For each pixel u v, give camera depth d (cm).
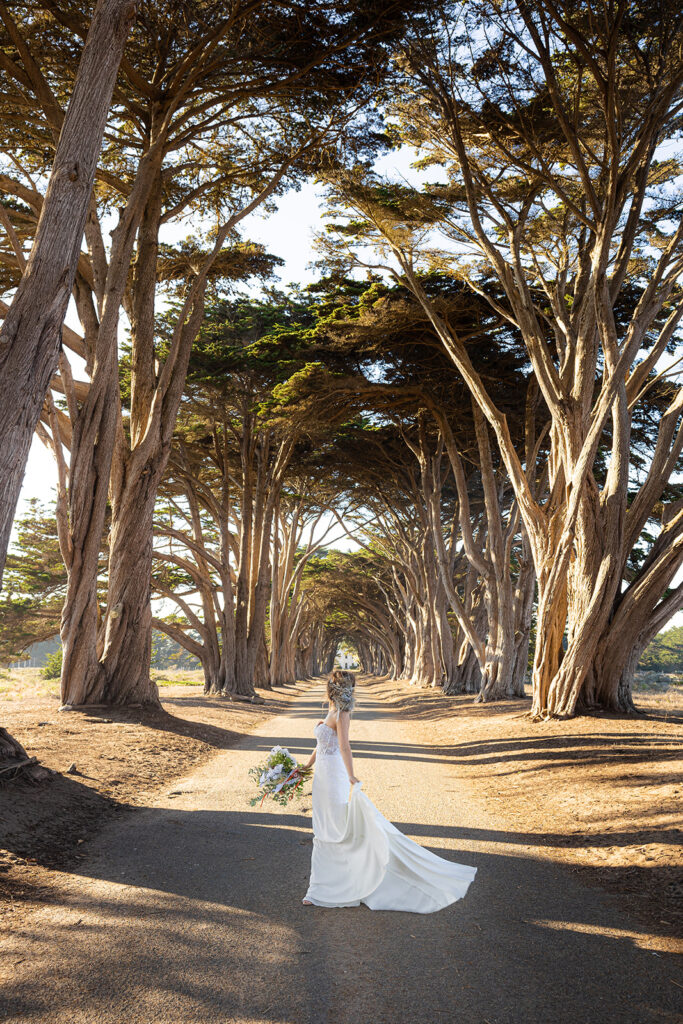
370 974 414
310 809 868
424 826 785
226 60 1423
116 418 1534
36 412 624
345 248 1947
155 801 892
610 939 469
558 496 1688
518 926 493
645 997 387
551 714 1549
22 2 1287
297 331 2231
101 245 1605
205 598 2959
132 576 1595
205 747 1373
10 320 624
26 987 383
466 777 1141
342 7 1277
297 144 1767
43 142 1580
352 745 1533
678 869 591
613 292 1428
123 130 1764
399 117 1620
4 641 3092
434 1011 370
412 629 5538
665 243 1775
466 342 2111
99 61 681
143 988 386
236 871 605
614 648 1502
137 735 1282
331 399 2283
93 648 1525
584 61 1352
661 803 791
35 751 972
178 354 1691
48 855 628
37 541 3130
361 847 539
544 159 1589
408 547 4391
